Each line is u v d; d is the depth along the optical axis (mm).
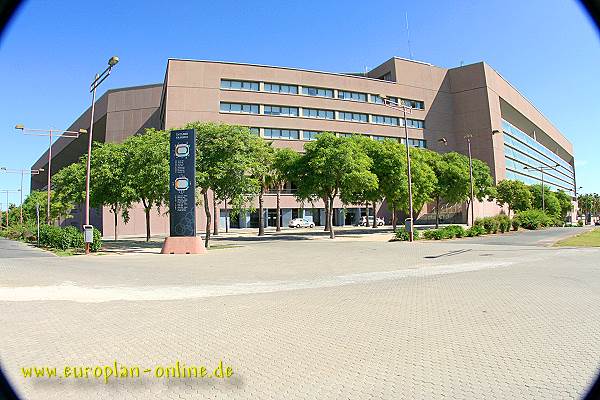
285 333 6625
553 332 6379
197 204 28375
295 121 67188
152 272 14961
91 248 24703
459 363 5086
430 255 20375
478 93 80062
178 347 5945
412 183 40812
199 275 14133
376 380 4602
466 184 49688
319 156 34500
